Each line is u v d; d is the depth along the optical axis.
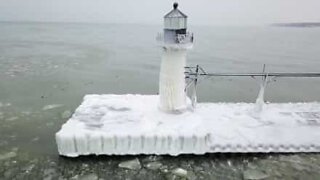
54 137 10.40
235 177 8.02
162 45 9.41
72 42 44.50
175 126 9.28
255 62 29.17
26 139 10.20
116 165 8.40
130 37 55.34
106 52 34.44
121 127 9.05
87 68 24.23
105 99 11.84
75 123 9.27
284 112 11.63
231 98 16.53
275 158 8.80
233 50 38.38
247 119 10.77
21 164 8.53
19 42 43.00
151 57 31.23
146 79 20.83
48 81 19.06
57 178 7.87
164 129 9.01
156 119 9.80
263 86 11.48
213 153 8.90
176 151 8.69
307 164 8.51
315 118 11.06
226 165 8.53
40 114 12.74
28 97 15.33
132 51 35.75
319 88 19.45
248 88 18.86
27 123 11.66
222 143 8.95
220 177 8.02
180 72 9.96
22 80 19.06
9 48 35.47
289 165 8.48
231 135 9.48
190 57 32.09
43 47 37.38
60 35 57.97
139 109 10.70
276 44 46.44
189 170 8.27
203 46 42.59
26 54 30.86
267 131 9.86
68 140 8.37
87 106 10.91
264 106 12.31
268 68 25.95
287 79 22.03
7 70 22.03
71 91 16.89
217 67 26.20
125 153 8.65
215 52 36.34
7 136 10.41
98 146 8.49
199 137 8.62
